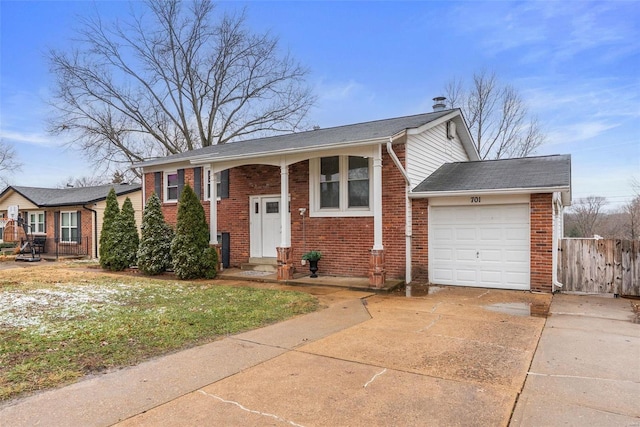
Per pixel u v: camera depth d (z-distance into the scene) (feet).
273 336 18.56
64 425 10.41
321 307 24.84
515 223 30.48
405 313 23.15
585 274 28.96
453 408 11.30
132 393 12.38
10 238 76.79
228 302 25.91
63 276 39.70
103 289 31.22
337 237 36.83
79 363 14.88
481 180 32.71
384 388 12.69
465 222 32.27
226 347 16.93
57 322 20.58
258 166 42.47
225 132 94.58
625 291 27.73
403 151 33.40
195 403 11.71
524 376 13.62
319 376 13.73
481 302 26.11
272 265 40.52
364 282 32.76
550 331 19.22
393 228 34.19
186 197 37.68
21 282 35.12
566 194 35.40
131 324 20.06
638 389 12.54
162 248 40.32
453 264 32.71
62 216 71.92
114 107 86.43
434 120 36.50
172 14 86.17
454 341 17.65
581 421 10.52
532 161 36.47
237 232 43.88
